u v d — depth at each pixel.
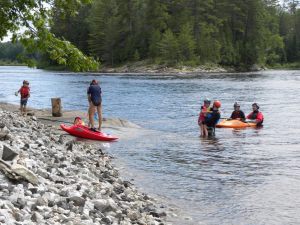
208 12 113.56
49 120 21.19
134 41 112.25
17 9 13.83
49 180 8.73
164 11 113.50
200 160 14.41
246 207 9.63
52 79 67.56
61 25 118.75
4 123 14.12
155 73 93.69
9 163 8.43
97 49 115.94
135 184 11.38
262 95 40.78
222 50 113.00
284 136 19.69
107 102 34.69
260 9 120.44
